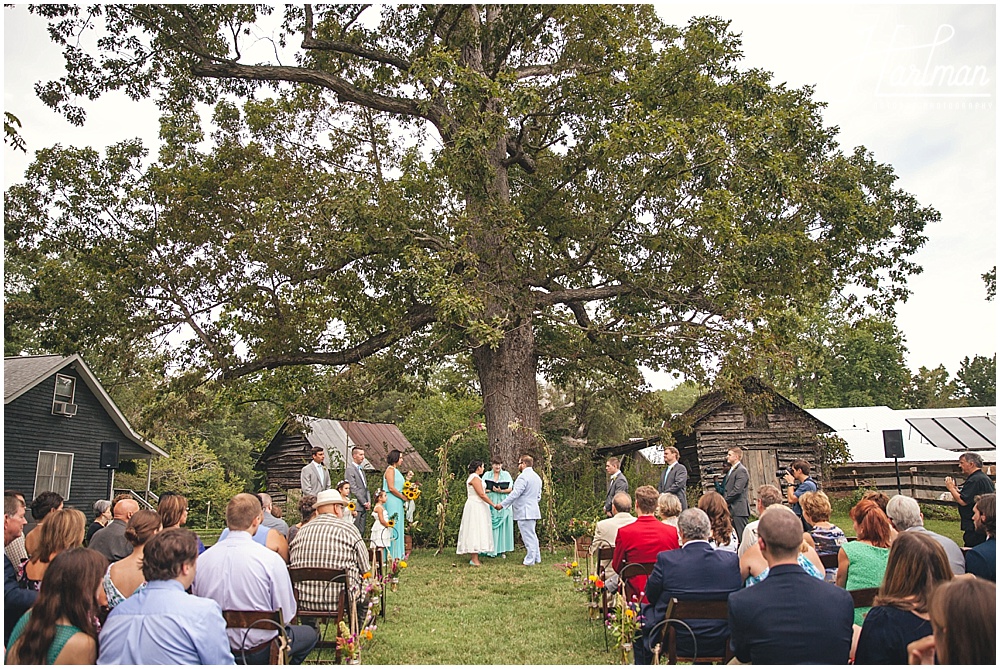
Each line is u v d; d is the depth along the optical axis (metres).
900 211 18.94
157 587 3.58
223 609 4.46
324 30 16.38
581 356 16.89
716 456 19.77
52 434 19.34
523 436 15.14
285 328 15.51
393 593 8.67
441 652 5.95
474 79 13.39
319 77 15.91
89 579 3.39
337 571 5.51
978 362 55.09
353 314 16.64
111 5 14.55
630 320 16.48
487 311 14.58
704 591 4.68
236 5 15.41
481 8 17.36
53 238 14.74
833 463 20.16
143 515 4.63
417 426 27.00
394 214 14.63
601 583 6.26
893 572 3.48
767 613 3.44
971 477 8.64
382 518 9.34
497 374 15.59
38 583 4.66
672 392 52.62
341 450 26.66
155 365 15.52
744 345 14.70
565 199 16.81
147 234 14.80
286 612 4.64
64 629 3.30
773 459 19.70
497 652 5.92
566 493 14.91
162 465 30.17
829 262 17.17
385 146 18.48
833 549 5.84
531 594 8.52
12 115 8.00
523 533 11.02
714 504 5.75
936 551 3.41
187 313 15.07
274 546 5.91
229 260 14.79
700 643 4.65
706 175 13.90
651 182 13.73
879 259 18.81
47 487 19.17
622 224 15.69
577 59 15.91
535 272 15.98
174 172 15.41
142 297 14.82
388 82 17.28
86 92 15.11
